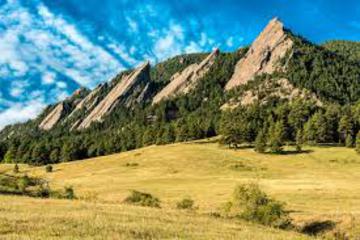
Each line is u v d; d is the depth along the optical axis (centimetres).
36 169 16275
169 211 4541
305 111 18912
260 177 11156
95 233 2789
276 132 16462
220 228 3581
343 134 16588
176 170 12938
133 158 15762
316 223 4850
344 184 9300
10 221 3008
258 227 4006
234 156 14650
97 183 11112
